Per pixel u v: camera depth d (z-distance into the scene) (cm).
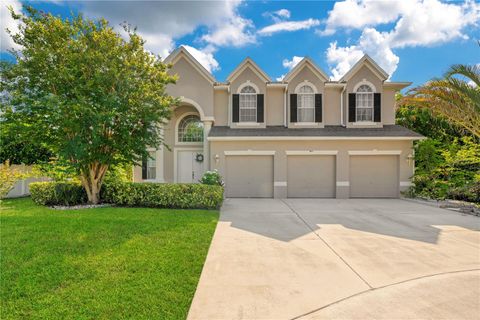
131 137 1051
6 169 912
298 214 983
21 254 521
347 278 448
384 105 1673
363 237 686
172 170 1723
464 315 342
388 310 354
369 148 1468
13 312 337
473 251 586
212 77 1575
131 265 477
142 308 349
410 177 1452
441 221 875
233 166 1494
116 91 1009
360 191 1486
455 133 1603
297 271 474
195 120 1758
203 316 336
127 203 1109
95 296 375
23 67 949
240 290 403
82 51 965
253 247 601
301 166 1491
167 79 1126
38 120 977
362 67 1614
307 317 338
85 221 781
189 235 661
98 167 1114
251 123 1602
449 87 1156
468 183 1274
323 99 1609
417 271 479
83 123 950
